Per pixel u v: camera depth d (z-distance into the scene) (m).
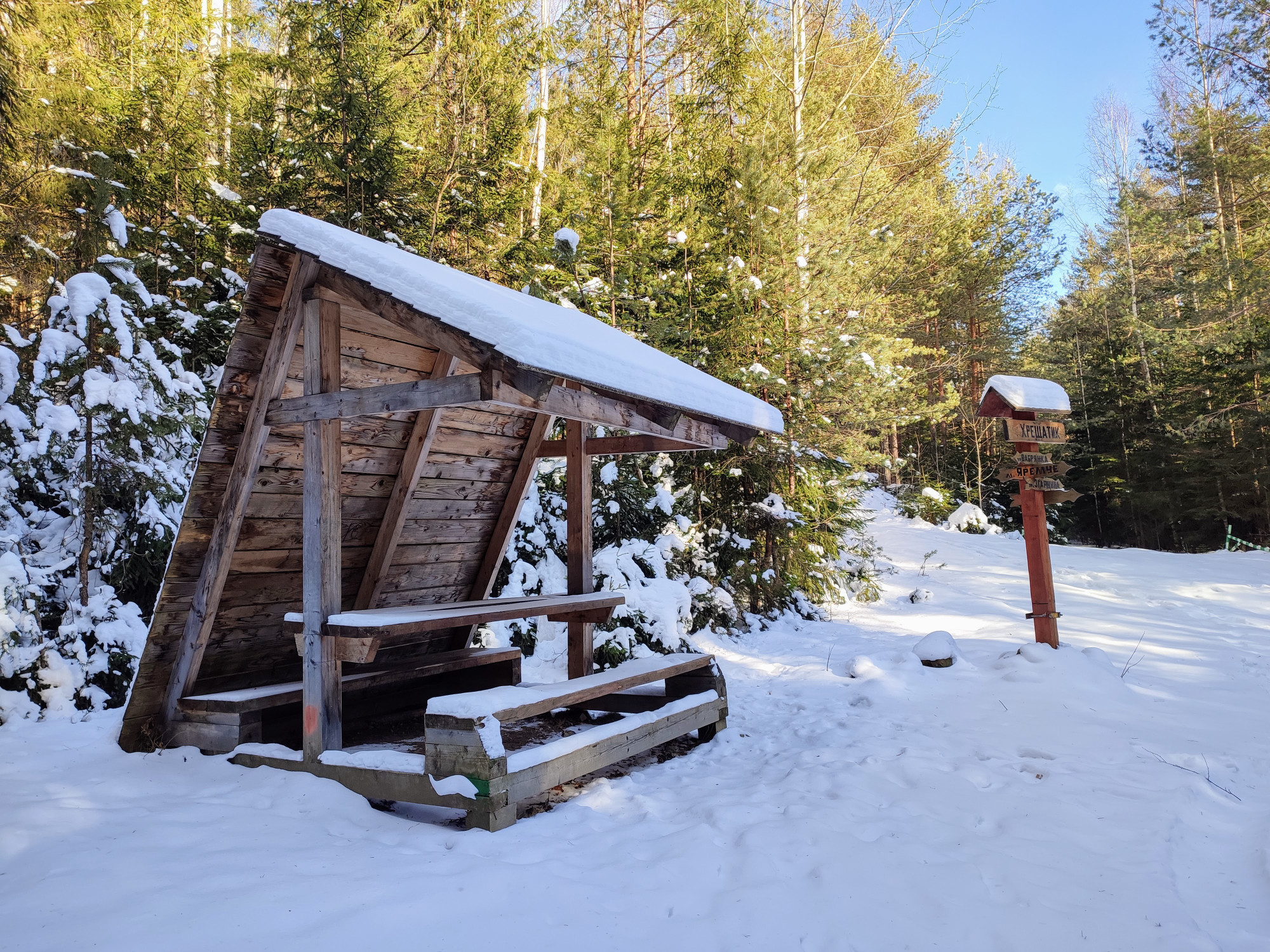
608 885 2.76
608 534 9.23
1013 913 2.61
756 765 4.59
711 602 9.48
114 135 8.91
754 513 10.49
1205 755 4.45
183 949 2.23
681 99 12.72
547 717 5.65
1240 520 23.47
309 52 9.59
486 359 3.20
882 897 2.70
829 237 11.00
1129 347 25.06
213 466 4.17
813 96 11.98
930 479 25.67
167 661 4.38
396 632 3.77
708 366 10.43
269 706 4.33
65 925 2.36
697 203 11.16
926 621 10.27
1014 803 3.71
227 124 11.20
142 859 2.86
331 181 9.34
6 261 7.92
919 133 19.77
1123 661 7.06
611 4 13.35
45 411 5.75
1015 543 17.95
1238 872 3.08
